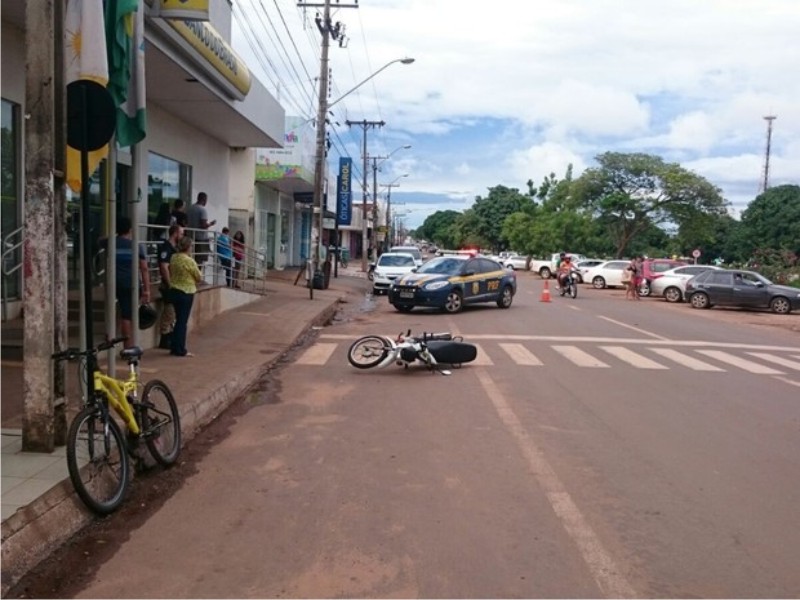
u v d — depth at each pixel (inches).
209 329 601.0
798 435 323.0
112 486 224.2
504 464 268.5
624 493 239.5
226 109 720.3
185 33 522.3
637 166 2333.9
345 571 179.2
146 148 692.1
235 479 250.2
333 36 1156.5
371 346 478.0
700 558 190.2
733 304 1116.5
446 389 410.0
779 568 185.3
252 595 166.7
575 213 2431.1
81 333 247.8
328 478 251.1
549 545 196.1
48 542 189.5
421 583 173.2
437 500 229.8
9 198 464.1
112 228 280.7
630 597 167.9
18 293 463.5
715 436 316.8
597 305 1077.1
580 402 380.8
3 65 450.3
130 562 183.9
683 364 524.4
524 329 711.7
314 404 369.7
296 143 1253.7
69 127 239.8
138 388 286.5
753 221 3129.9
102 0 246.1
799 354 612.1
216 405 356.8
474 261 924.6
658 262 1355.8
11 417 282.5
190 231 643.5
